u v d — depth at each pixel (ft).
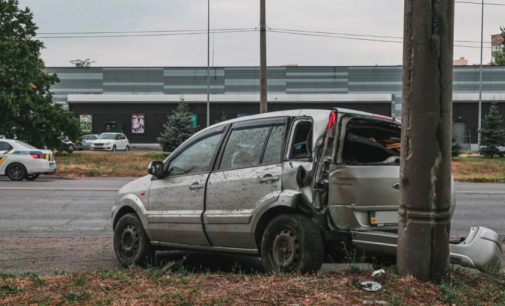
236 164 19.97
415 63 15.78
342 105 178.81
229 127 20.90
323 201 17.43
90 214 38.29
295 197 17.43
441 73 15.66
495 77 200.95
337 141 17.72
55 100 214.28
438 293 14.83
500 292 15.39
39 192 51.29
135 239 22.89
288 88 207.92
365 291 14.97
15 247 27.04
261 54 70.85
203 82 209.87
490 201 46.47
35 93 114.62
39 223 34.53
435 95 15.62
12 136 113.80
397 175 18.44
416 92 15.76
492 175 81.76
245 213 18.85
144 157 109.81
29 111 112.37
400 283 15.39
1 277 18.19
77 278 17.75
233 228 19.22
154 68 211.41
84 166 87.40
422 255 15.71
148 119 184.03
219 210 19.81
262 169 18.81
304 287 15.23
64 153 123.34
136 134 184.34
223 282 16.89
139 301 14.67
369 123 19.03
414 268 15.84
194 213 20.56
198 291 15.55
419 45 15.70
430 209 15.67
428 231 15.69
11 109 107.24
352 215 17.60
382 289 15.03
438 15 15.61
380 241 16.92
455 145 123.65
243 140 20.08
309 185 17.57
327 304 13.84
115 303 14.57
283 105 180.55
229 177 19.75
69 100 182.50
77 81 214.07
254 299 14.43
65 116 115.55
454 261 16.76
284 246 17.67
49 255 25.20
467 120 178.91
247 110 183.11
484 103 178.70
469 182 74.18
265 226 18.70
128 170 82.23
